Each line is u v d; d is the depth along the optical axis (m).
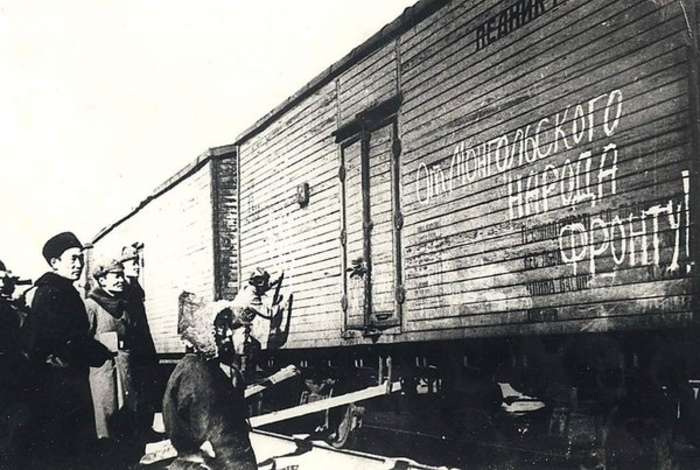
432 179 7.48
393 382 8.25
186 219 14.70
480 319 6.68
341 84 9.28
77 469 5.78
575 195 5.71
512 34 6.46
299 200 10.23
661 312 4.92
